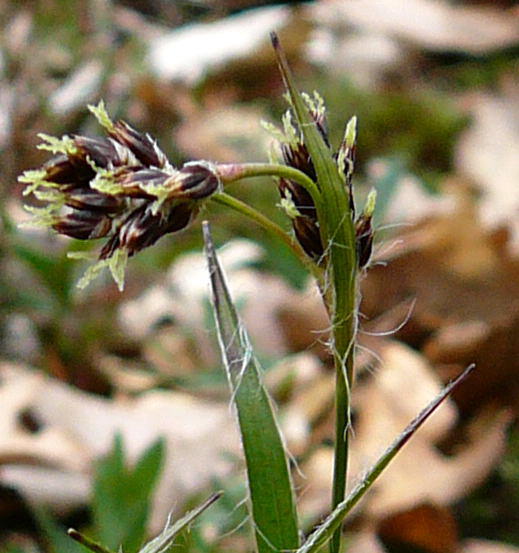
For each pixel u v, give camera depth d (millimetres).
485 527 180
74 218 100
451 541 171
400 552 174
